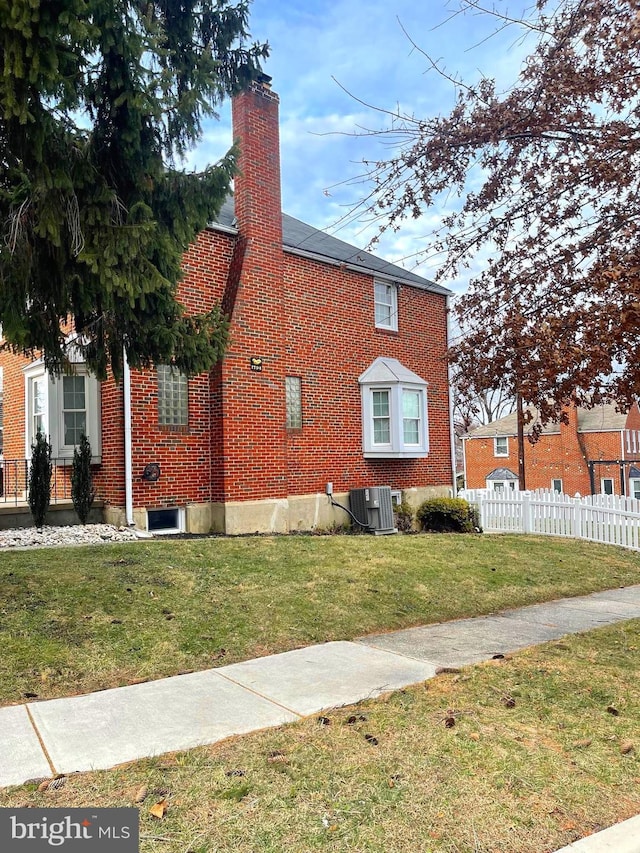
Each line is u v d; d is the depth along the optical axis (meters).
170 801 3.02
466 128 5.81
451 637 6.11
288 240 13.84
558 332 5.05
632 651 5.68
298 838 2.74
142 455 10.76
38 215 5.22
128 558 7.62
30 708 4.19
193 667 5.09
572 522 13.50
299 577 7.48
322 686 4.65
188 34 6.25
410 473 15.78
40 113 4.86
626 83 5.33
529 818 2.95
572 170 5.64
